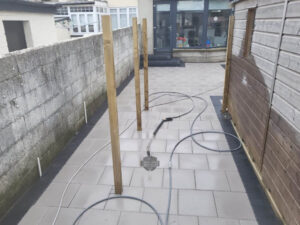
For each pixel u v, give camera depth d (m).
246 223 3.11
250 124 4.35
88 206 3.43
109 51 3.01
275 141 3.24
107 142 5.07
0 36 7.87
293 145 2.75
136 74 5.11
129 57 10.46
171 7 12.01
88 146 4.94
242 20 5.02
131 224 3.14
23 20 8.87
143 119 6.11
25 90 3.61
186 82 9.26
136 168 4.21
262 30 3.77
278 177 3.15
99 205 3.45
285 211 2.95
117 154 3.41
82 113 5.80
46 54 4.16
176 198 3.54
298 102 2.64
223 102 6.29
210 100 7.34
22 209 3.39
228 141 5.04
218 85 8.83
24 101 3.59
